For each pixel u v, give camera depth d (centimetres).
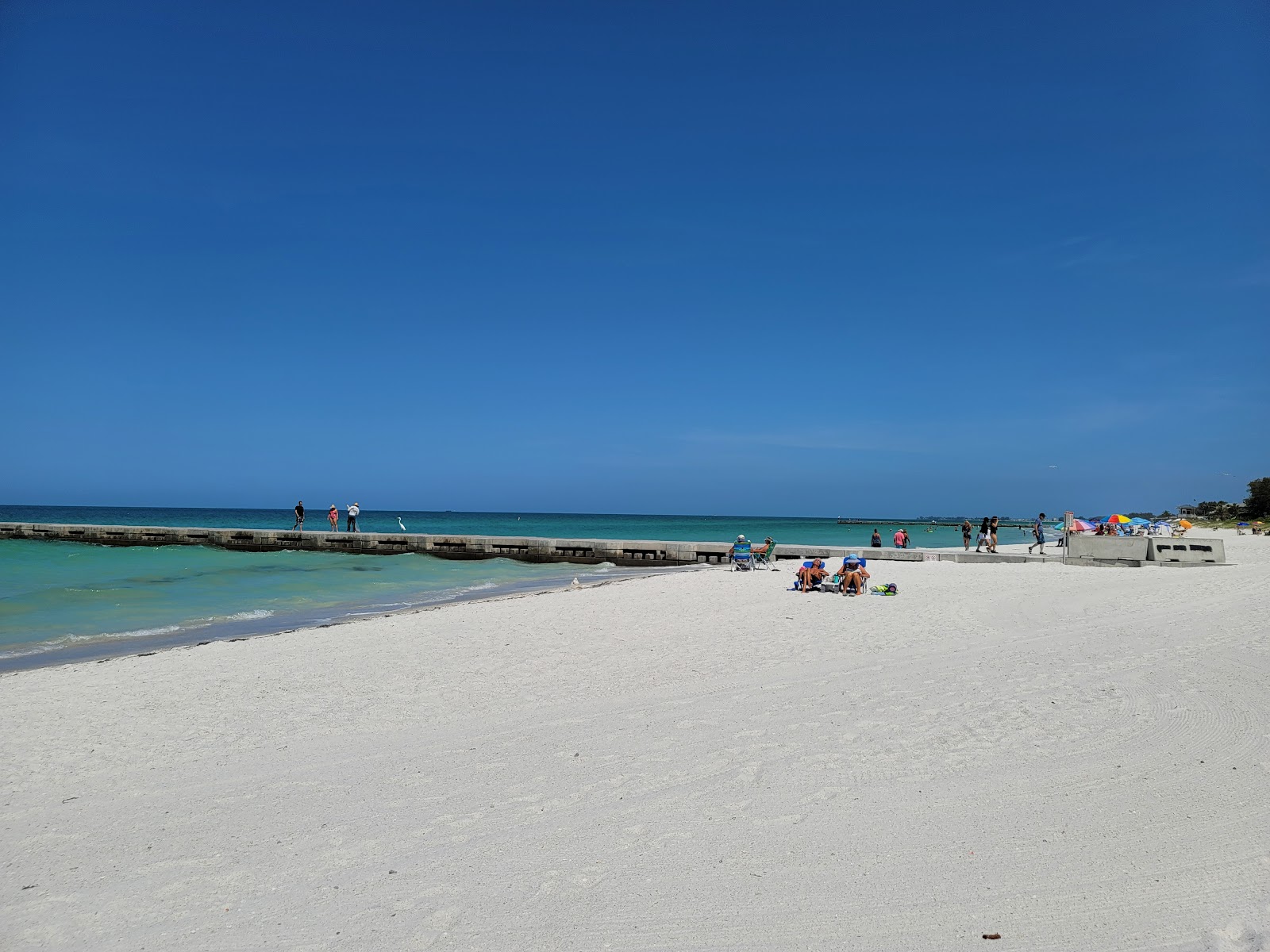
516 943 362
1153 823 472
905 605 1560
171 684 941
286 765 640
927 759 599
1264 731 636
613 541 3744
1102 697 765
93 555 3694
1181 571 2173
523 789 565
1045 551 3472
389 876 435
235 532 4531
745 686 868
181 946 371
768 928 370
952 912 380
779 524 18488
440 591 2317
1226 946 341
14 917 402
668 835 477
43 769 642
